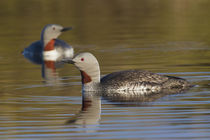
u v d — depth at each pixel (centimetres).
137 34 2555
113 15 3195
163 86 1419
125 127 1109
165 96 1357
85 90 1438
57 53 2231
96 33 2627
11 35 2617
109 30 2698
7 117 1198
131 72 1452
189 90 1405
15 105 1298
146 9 3406
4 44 2405
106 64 1866
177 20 2953
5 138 1059
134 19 3038
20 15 3206
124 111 1230
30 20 3027
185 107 1249
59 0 3800
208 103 1276
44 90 1458
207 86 1445
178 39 2392
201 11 3241
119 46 2256
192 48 2159
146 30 2666
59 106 1287
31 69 1839
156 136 1048
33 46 2248
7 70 1816
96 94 1410
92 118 1178
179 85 1430
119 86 1416
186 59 1900
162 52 2083
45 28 2259
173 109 1235
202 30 2614
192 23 2830
